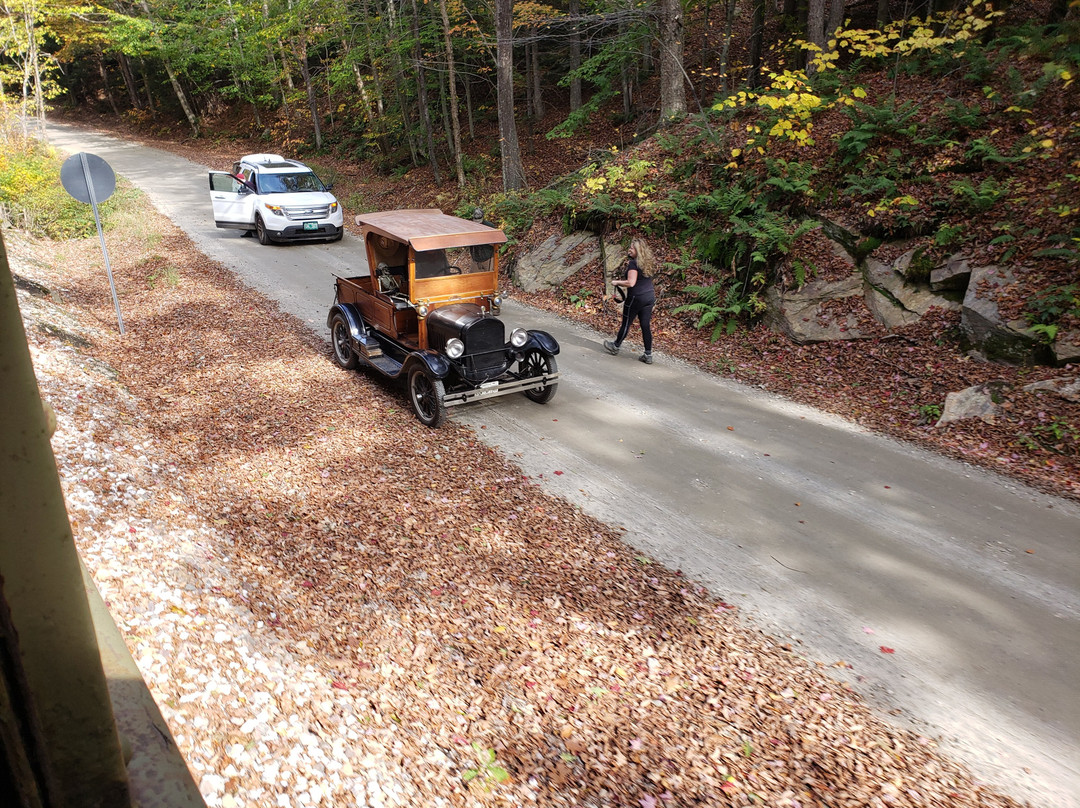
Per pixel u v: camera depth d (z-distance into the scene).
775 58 18.95
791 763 3.87
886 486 6.95
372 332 9.62
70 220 17.44
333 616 4.83
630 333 11.63
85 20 29.81
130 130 44.12
